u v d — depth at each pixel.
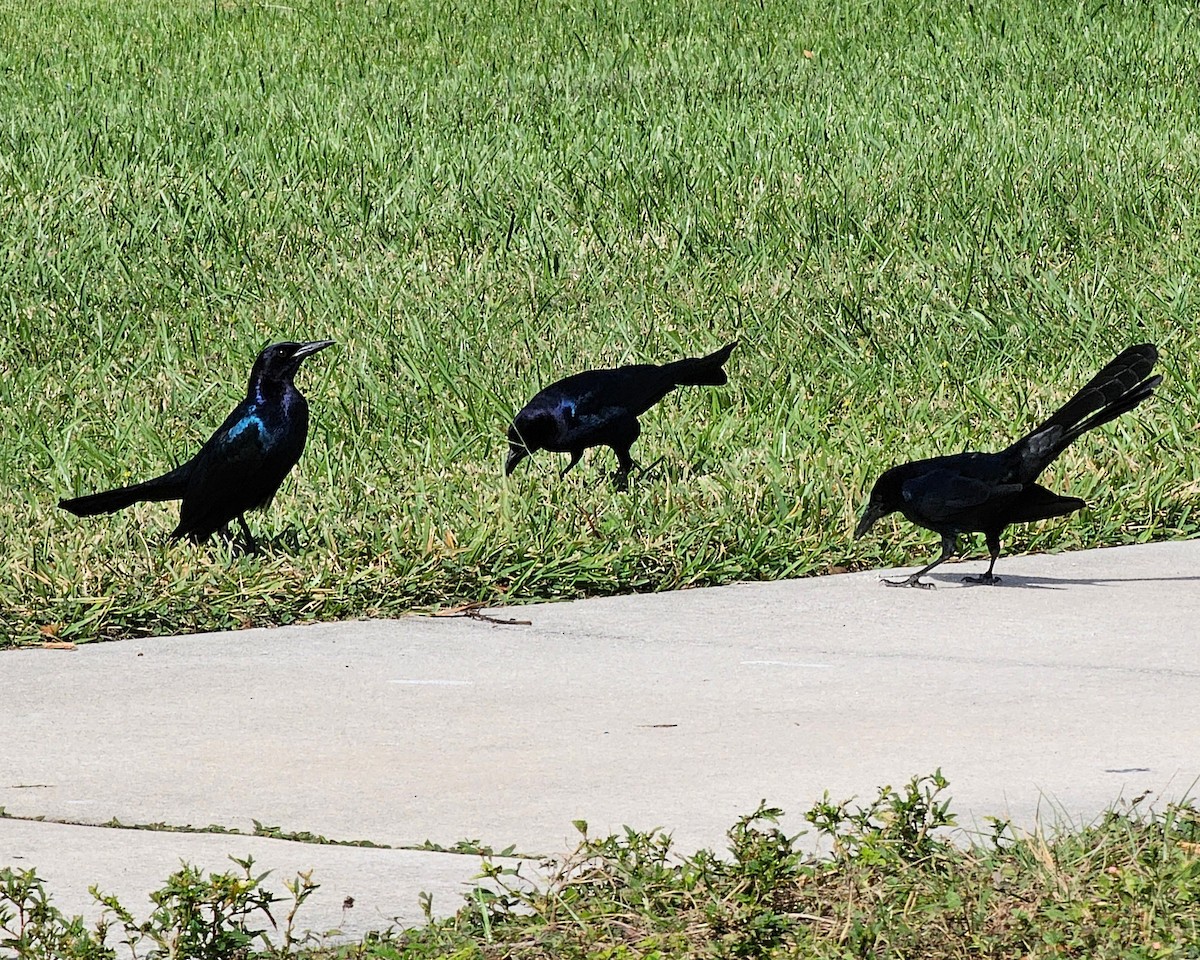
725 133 27.03
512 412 15.75
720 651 9.52
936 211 23.20
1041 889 5.88
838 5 36.41
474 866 6.41
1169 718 8.17
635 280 20.84
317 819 6.94
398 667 9.27
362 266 21.45
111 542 11.71
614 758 7.66
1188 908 5.66
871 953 5.50
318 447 14.84
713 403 16.17
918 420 15.58
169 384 17.16
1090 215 23.08
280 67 32.12
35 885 6.09
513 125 27.59
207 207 22.98
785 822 6.81
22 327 18.81
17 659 9.50
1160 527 12.51
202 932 5.61
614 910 5.89
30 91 29.83
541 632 9.99
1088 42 32.75
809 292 20.34
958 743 7.81
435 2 38.34
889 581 11.14
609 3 37.22
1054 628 9.94
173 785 7.38
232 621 10.34
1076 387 16.67
